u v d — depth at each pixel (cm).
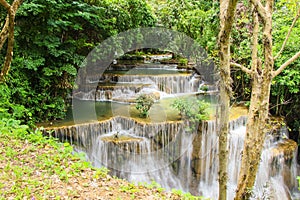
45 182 313
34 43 585
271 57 235
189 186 520
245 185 252
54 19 591
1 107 505
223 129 212
